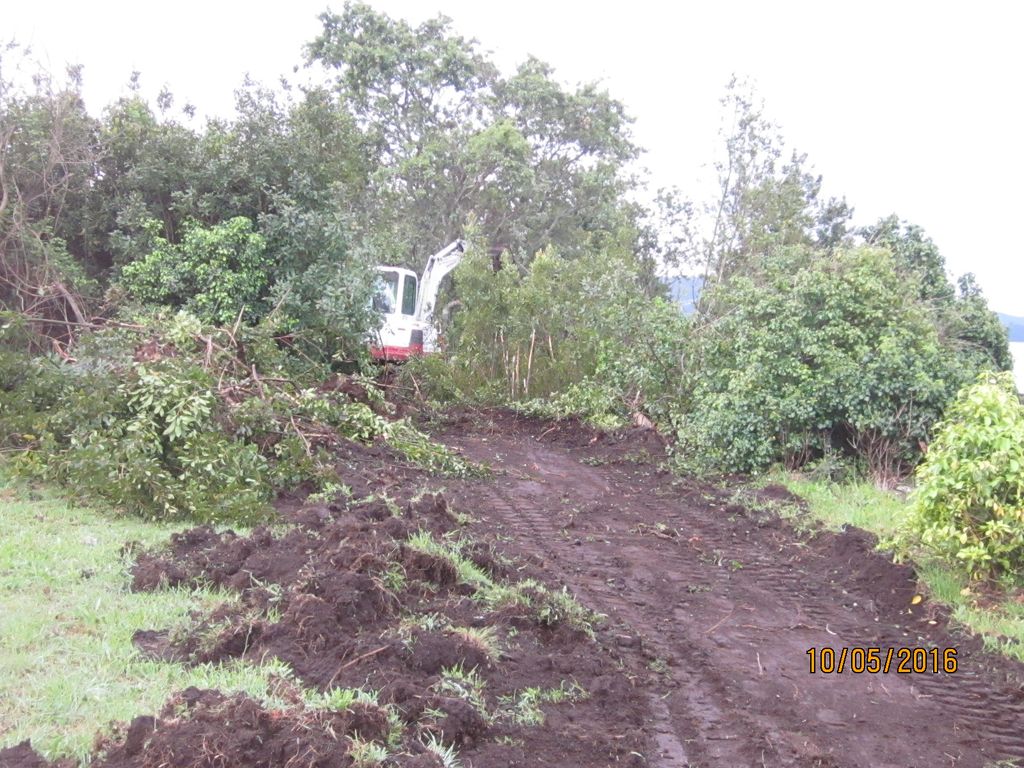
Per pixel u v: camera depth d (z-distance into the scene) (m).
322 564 6.40
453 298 20.66
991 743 5.32
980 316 15.16
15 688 4.69
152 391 9.19
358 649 5.23
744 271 20.25
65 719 4.38
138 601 6.05
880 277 12.02
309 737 4.10
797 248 14.24
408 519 8.38
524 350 17.36
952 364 11.37
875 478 11.14
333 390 13.41
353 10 30.34
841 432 11.81
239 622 5.54
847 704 5.75
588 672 5.75
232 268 14.78
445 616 6.11
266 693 4.67
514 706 5.15
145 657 5.21
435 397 16.78
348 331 15.09
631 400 15.37
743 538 9.47
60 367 10.02
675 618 7.12
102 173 15.28
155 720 4.16
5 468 8.84
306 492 9.52
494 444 14.62
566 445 14.74
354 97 29.97
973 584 7.43
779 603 7.57
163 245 14.65
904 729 5.46
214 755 3.92
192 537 7.37
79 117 14.67
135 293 14.42
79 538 7.35
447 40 31.25
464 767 4.43
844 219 23.91
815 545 9.05
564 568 8.19
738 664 6.28
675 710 5.54
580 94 33.34
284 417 10.73
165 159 15.40
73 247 15.35
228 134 15.79
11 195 14.12
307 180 15.34
